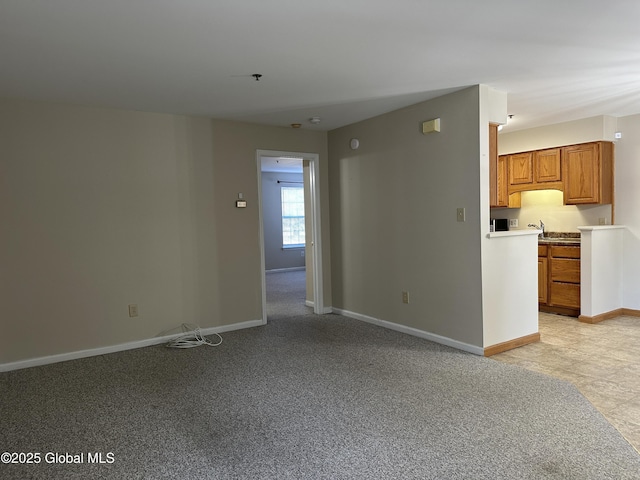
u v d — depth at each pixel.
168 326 4.45
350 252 5.23
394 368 3.49
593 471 2.06
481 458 2.19
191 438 2.46
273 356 3.88
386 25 2.45
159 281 4.39
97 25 2.36
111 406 2.91
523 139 5.71
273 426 2.58
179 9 2.20
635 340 4.17
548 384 3.11
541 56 2.99
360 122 4.92
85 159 4.00
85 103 3.92
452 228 3.94
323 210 5.50
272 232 10.27
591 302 4.78
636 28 2.55
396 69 3.20
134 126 4.24
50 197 3.85
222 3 2.15
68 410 2.86
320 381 3.26
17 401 3.02
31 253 3.77
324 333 4.60
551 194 5.71
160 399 3.00
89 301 4.04
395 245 4.57
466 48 2.82
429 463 2.15
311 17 2.33
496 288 3.82
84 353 4.01
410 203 4.35
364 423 2.58
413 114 4.25
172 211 4.45
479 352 3.76
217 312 4.74
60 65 2.96
